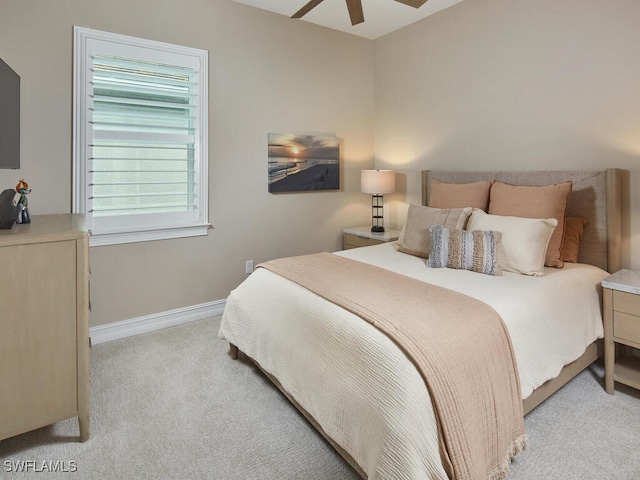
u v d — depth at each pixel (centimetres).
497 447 154
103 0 276
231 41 336
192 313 340
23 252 167
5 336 166
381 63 428
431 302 184
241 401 221
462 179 344
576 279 232
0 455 177
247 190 359
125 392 229
